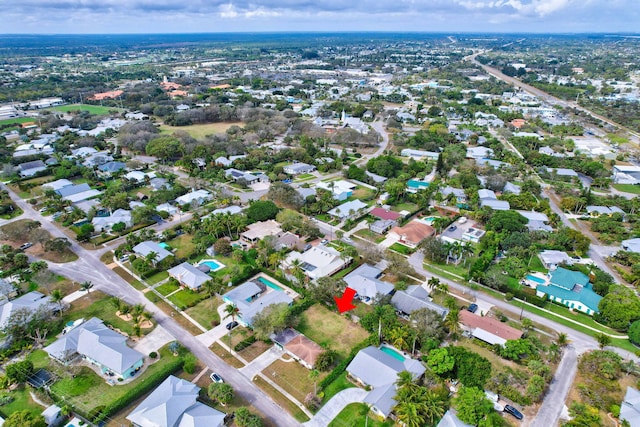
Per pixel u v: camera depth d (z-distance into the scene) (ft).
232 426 253.65
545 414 261.44
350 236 495.41
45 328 330.13
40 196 603.67
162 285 397.60
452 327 311.68
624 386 281.95
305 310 363.56
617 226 501.97
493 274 391.86
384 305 346.74
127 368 285.84
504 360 304.71
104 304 367.66
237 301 362.33
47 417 252.42
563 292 377.71
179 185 615.57
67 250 458.50
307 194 595.47
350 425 253.85
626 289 362.33
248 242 477.36
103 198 565.12
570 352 315.99
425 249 437.17
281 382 286.66
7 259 415.03
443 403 256.73
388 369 279.69
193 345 320.70
